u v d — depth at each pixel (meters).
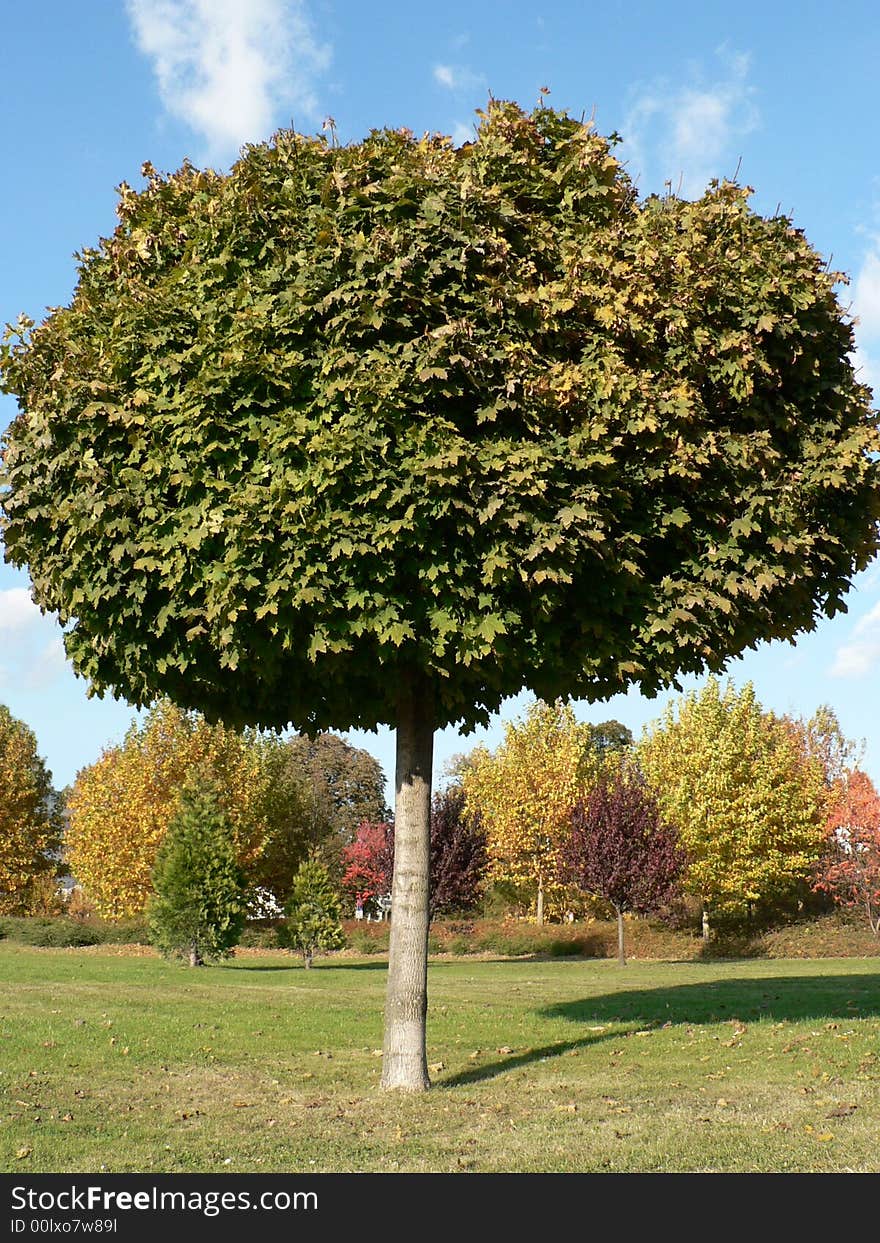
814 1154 5.82
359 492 6.74
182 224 7.85
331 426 6.87
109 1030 11.34
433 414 6.98
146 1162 6.07
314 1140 6.53
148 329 7.30
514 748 35.75
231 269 7.43
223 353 6.95
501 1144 6.31
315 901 26.22
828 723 36.97
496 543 6.81
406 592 7.03
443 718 8.57
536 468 6.75
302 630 7.01
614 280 7.55
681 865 27.38
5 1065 9.05
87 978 18.17
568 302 7.22
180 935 23.31
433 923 37.75
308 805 40.91
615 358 7.21
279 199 7.49
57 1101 7.67
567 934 33.56
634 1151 6.03
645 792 31.30
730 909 31.52
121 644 7.63
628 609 7.65
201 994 15.56
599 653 7.53
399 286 7.04
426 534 6.70
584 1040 10.28
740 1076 8.05
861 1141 6.02
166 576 7.04
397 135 7.93
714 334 7.66
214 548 6.89
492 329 7.11
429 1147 6.30
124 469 7.13
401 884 8.26
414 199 7.42
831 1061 8.41
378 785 59.53
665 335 7.53
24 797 41.97
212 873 23.89
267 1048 10.23
